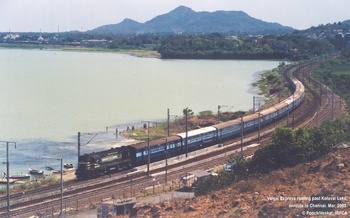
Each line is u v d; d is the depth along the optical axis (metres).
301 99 193.25
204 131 127.56
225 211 61.69
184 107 191.50
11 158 121.62
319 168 76.94
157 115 175.50
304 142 87.25
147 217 63.56
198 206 66.38
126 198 79.31
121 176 99.81
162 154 114.12
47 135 144.50
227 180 81.00
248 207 62.12
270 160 84.06
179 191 85.25
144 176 99.00
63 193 86.38
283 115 166.25
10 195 86.88
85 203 81.38
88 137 142.50
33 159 120.94
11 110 180.88
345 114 158.62
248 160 87.31
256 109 185.00
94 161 99.62
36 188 92.25
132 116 173.38
